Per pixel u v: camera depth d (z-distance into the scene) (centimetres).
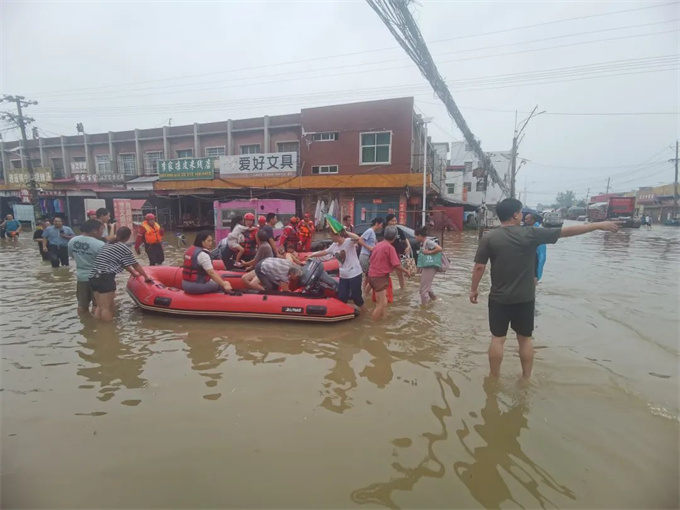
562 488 236
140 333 502
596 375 385
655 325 540
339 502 223
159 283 611
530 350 368
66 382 365
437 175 2459
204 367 401
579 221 5303
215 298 559
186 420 304
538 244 357
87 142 2664
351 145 1955
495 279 369
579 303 660
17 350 443
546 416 313
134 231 1775
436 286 801
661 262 1182
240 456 262
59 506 219
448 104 1048
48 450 268
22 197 2678
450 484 238
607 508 219
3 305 629
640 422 306
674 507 220
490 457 263
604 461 260
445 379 376
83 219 2709
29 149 2909
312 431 291
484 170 2389
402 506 221
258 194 2091
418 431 292
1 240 1753
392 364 411
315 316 543
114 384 362
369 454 266
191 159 2128
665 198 4788
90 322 545
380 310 563
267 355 434
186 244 1606
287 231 761
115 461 257
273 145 2192
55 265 981
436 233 2355
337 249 588
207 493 229
